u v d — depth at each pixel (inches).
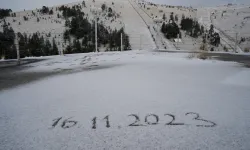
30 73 319.0
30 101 167.0
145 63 411.5
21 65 430.3
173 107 146.9
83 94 184.2
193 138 102.7
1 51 753.6
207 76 263.0
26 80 258.5
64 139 103.3
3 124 122.3
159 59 489.4
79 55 654.5
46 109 146.9
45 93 191.2
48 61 500.1
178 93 182.7
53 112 140.7
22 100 170.1
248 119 125.2
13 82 246.1
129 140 101.4
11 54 721.6
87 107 149.2
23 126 119.2
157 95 177.2
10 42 899.4
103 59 509.7
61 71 334.0
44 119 129.1
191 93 182.5
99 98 170.6
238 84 217.5
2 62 493.0
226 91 189.2
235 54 708.0
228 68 332.8
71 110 143.8
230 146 94.7
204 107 146.6
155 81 234.7
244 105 150.1
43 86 221.5
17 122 125.0
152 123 121.3
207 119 126.2
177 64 391.5
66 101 164.7
